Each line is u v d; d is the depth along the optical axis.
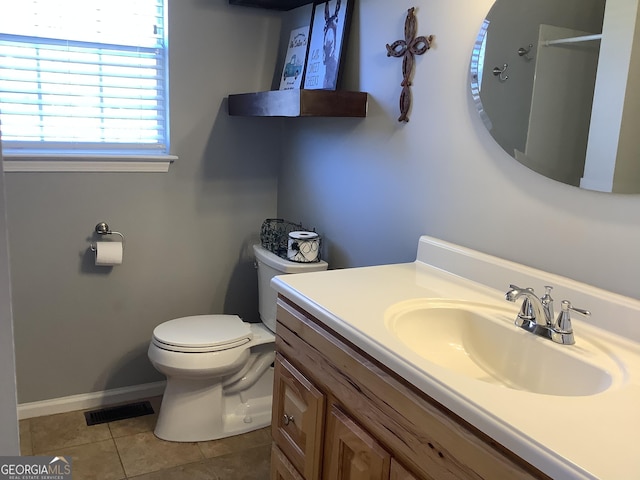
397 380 1.18
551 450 0.85
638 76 1.24
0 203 0.73
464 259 1.71
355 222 2.26
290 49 2.60
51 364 2.54
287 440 1.65
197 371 2.26
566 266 1.45
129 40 2.51
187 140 2.62
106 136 2.53
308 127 2.56
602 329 1.33
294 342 1.60
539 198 1.50
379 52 2.05
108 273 2.58
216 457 2.30
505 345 1.40
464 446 1.00
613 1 1.28
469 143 1.70
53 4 2.35
